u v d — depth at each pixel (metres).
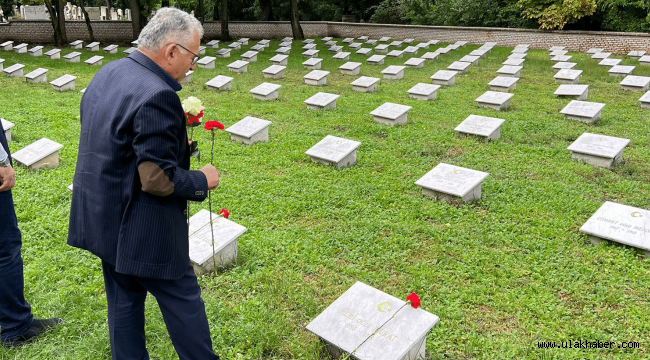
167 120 2.52
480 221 6.09
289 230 5.96
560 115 11.21
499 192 7.03
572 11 23.20
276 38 32.06
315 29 32.19
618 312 4.22
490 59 20.42
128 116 2.49
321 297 4.57
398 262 5.17
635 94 13.28
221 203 6.69
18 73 16.80
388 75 16.41
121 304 2.94
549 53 22.22
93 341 3.72
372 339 3.48
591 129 10.00
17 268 3.52
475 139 9.49
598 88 14.11
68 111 11.83
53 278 4.74
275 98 13.58
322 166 8.23
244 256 5.24
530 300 4.42
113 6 40.47
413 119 11.13
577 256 5.20
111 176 2.62
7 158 3.29
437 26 27.69
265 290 4.63
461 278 4.85
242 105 12.70
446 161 8.39
